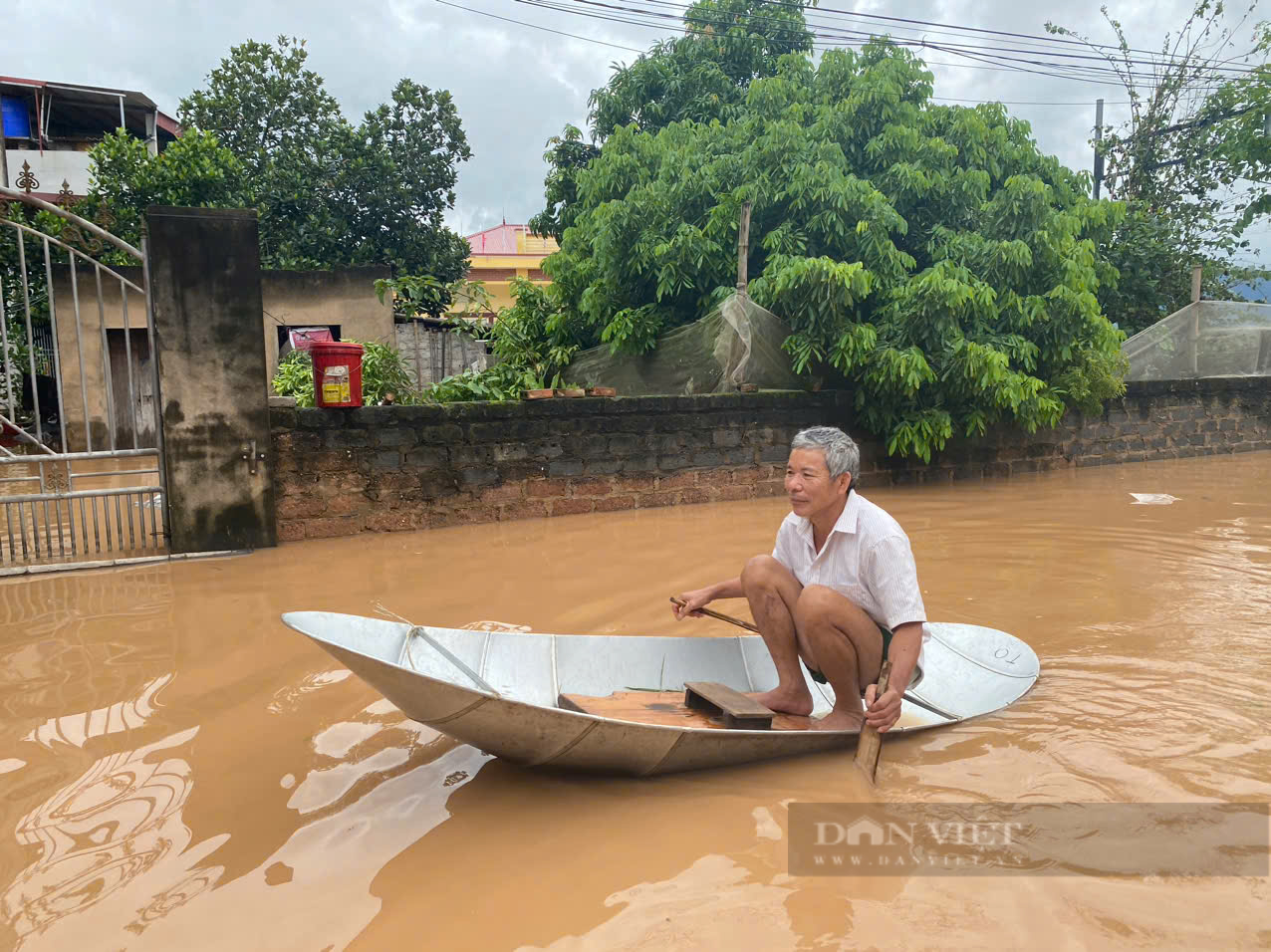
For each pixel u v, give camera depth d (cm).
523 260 2838
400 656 307
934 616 497
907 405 944
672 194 1057
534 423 792
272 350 1445
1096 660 417
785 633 343
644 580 584
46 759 316
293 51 1988
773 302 927
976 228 1064
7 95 1922
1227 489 960
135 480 1056
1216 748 316
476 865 245
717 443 888
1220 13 1616
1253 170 1539
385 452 729
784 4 1441
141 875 241
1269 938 206
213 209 638
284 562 632
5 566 609
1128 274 1502
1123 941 206
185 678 398
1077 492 943
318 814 275
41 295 1350
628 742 274
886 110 1059
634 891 232
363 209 1984
